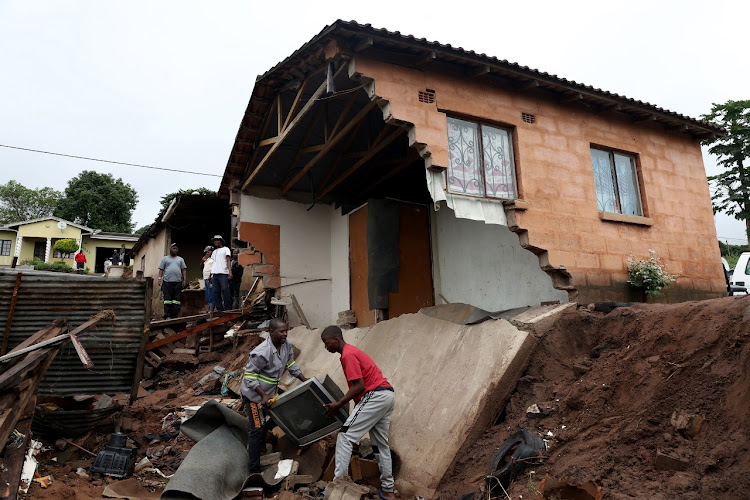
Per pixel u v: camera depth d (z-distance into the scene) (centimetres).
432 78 750
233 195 1164
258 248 1160
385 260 1077
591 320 621
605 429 452
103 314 593
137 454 604
